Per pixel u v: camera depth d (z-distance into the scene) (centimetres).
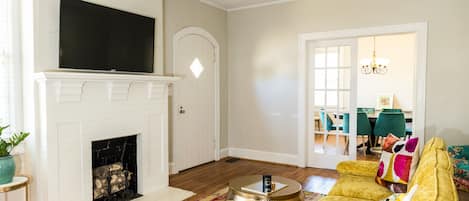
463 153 359
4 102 289
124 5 362
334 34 476
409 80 786
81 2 312
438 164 188
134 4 375
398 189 256
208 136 545
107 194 346
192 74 507
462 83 392
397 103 802
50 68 299
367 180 284
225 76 583
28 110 295
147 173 382
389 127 566
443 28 401
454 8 394
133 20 366
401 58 794
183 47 489
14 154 293
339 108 494
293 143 524
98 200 342
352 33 461
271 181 287
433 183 151
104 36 334
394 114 561
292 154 527
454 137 399
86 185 322
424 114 416
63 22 298
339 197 253
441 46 403
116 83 336
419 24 415
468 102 390
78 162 314
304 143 512
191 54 505
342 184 275
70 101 304
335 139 499
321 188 407
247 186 278
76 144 312
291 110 523
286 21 520
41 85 288
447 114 402
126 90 351
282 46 526
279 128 537
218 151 565
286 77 525
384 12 438
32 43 287
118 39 349
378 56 821
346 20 466
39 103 291
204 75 532
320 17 488
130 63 364
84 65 316
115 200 351
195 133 517
